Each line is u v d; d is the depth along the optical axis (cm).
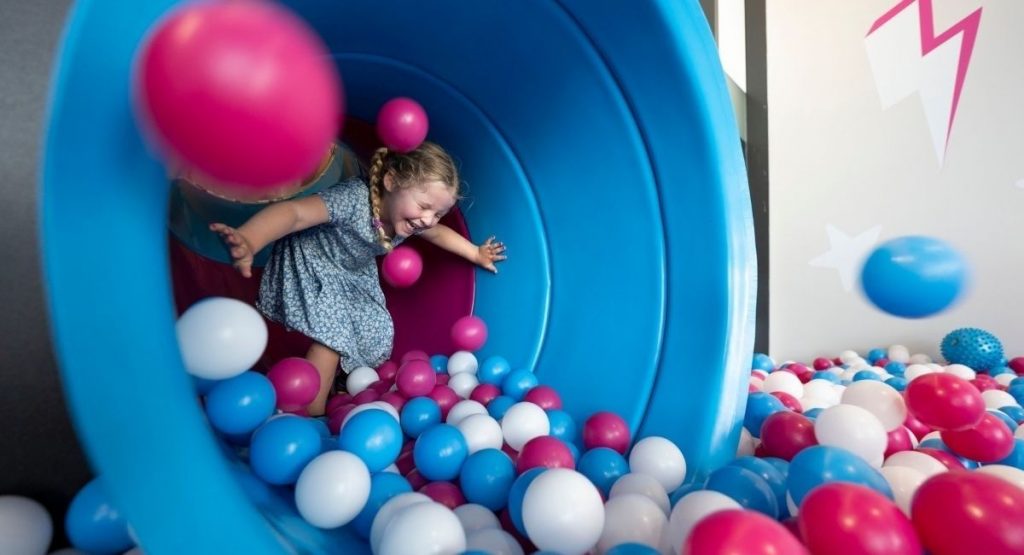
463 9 121
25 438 62
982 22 183
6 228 59
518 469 88
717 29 191
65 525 64
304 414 116
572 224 141
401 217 147
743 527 47
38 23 60
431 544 63
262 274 159
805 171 208
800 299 210
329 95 39
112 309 49
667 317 114
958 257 80
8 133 59
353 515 76
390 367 155
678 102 106
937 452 87
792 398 120
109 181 51
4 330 60
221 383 85
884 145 197
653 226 117
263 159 36
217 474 58
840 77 203
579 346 133
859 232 201
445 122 163
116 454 47
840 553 51
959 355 172
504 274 162
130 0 50
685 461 92
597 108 122
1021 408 117
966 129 186
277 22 38
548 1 114
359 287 160
